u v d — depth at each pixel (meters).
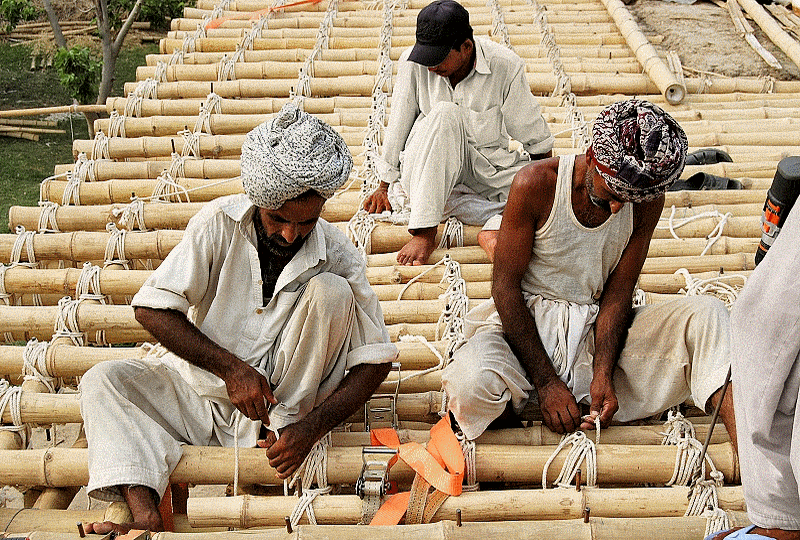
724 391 3.47
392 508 3.45
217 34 8.56
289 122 3.26
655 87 7.55
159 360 3.76
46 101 14.67
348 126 6.81
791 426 2.69
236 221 3.50
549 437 3.80
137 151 6.43
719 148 6.55
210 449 3.65
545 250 3.89
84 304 4.63
